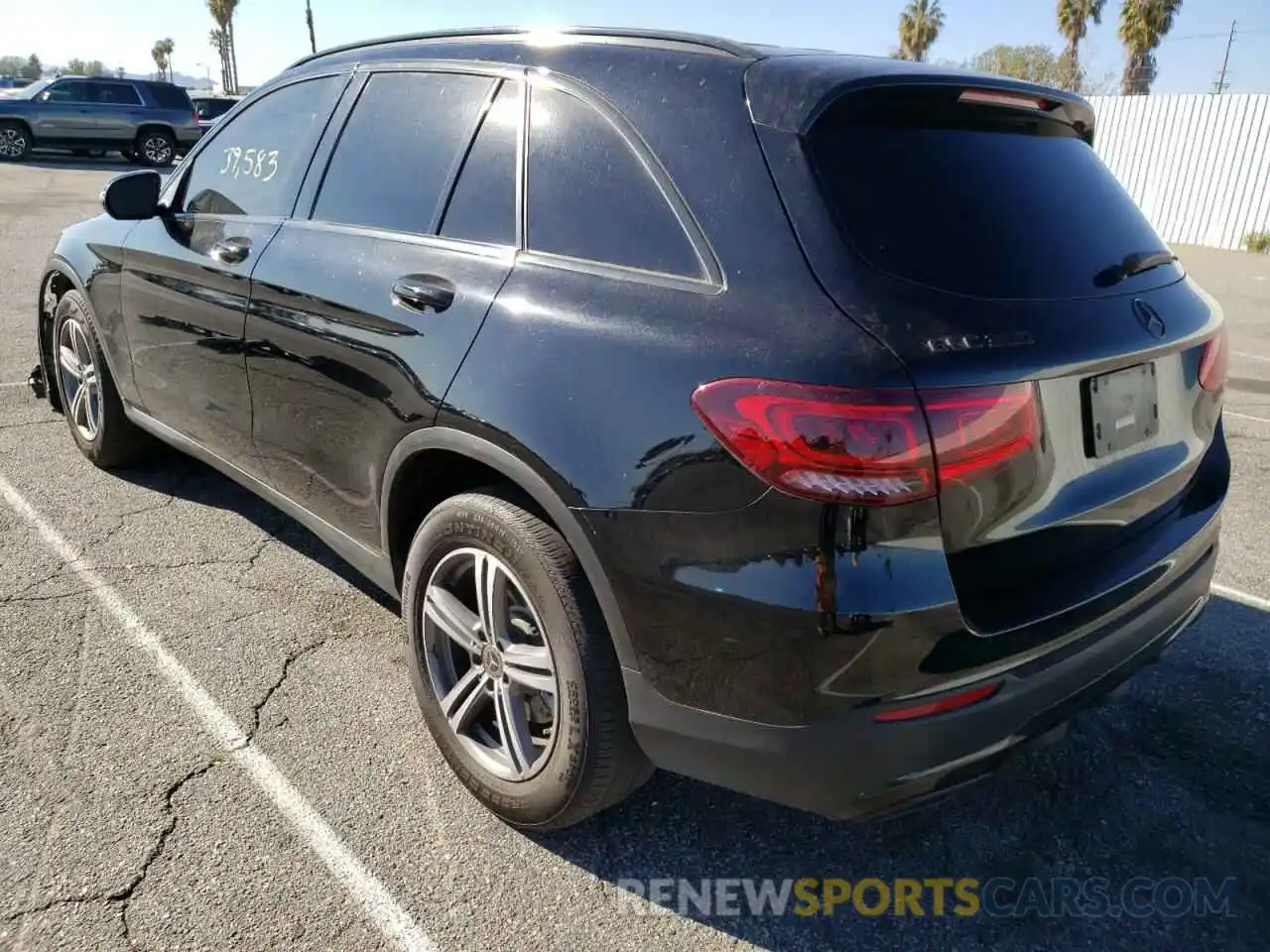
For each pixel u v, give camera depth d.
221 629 3.31
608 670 2.17
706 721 2.01
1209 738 2.94
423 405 2.46
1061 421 2.01
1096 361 2.03
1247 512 4.76
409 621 2.65
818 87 2.06
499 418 2.23
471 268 2.48
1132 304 2.21
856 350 1.80
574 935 2.19
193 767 2.63
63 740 2.70
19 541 3.87
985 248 2.04
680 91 2.22
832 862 2.45
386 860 2.36
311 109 3.29
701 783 2.71
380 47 3.17
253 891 2.23
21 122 22.53
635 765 2.28
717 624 1.92
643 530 1.99
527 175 2.46
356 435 2.78
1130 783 2.74
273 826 2.43
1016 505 1.94
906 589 1.78
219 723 2.81
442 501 2.65
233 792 2.54
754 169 2.04
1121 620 2.18
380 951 2.10
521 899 2.27
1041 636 1.96
